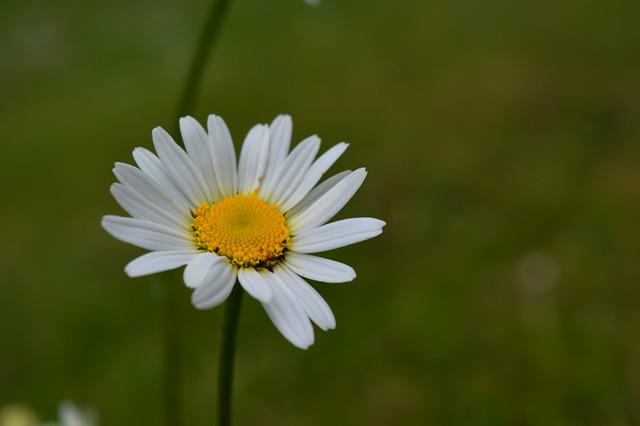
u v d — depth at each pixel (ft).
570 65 1.69
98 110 1.76
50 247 1.39
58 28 2.19
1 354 1.22
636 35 1.75
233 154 0.78
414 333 1.18
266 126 0.79
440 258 1.30
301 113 1.63
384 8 2.06
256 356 1.17
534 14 1.94
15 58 2.09
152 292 0.91
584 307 1.19
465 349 1.15
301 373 1.14
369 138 1.55
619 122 1.50
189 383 1.16
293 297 0.72
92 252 1.37
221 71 1.81
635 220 1.30
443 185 1.42
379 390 1.12
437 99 1.64
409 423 1.09
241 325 1.20
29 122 1.78
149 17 2.17
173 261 0.72
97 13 2.24
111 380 1.17
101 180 1.53
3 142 1.71
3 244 1.40
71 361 1.20
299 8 2.07
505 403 1.09
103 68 1.99
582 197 1.36
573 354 1.13
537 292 1.23
